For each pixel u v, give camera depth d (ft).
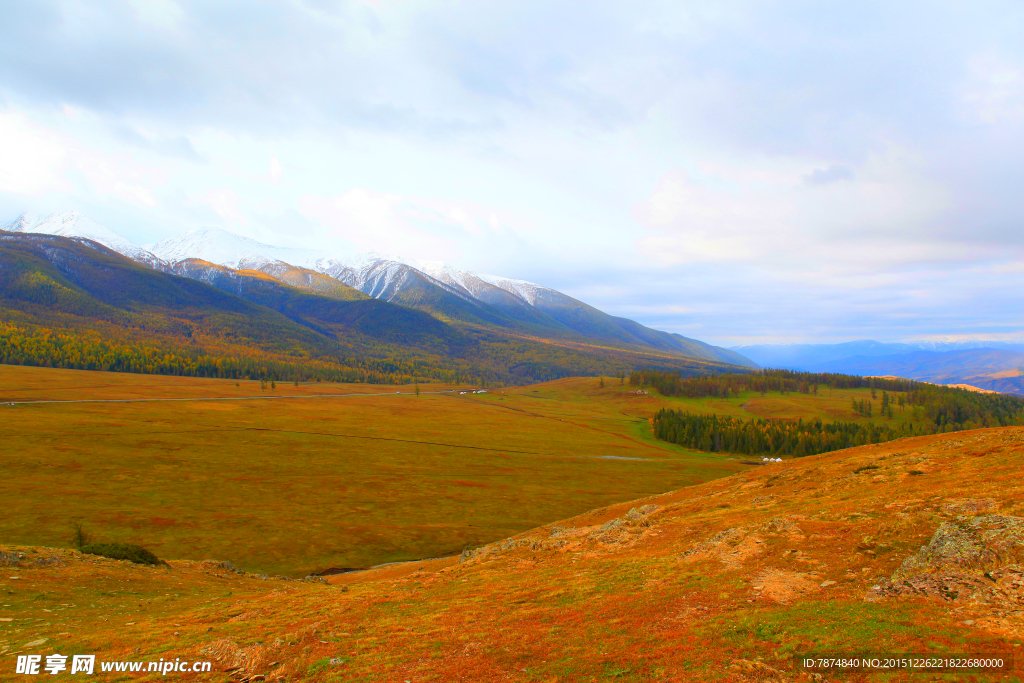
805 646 58.34
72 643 80.18
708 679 54.34
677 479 459.73
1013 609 58.34
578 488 408.05
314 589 135.74
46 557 128.16
